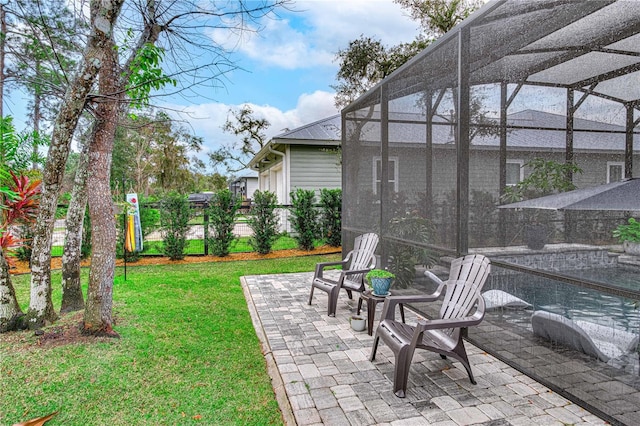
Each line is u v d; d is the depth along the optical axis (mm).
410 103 4418
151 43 3625
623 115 2408
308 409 2395
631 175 2418
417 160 4262
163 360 3102
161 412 2383
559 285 2541
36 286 3664
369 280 3869
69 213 4188
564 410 2395
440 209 3844
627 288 2104
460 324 2607
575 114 2613
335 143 10984
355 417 2309
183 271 6957
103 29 3203
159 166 27359
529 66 2836
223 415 2361
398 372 2574
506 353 3066
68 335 3479
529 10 2773
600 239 2256
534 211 2730
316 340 3580
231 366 3033
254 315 4352
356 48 10656
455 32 3529
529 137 2852
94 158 3486
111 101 3455
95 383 2711
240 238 8992
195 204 8430
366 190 5766
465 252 3453
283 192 11828
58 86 3604
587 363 2383
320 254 8898
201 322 4043
